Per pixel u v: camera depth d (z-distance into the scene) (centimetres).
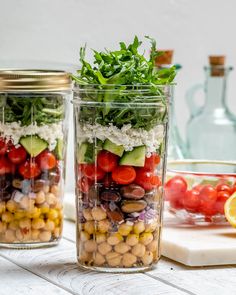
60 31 112
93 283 71
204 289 69
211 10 128
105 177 73
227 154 120
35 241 84
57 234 85
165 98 73
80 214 75
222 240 80
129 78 72
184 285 70
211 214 87
